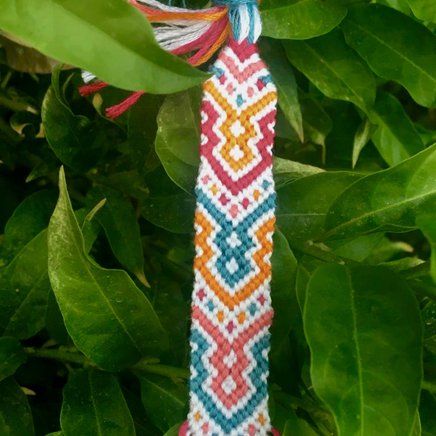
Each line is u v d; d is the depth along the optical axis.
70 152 0.65
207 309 0.50
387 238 0.92
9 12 0.41
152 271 0.75
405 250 0.88
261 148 0.51
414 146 0.76
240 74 0.50
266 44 0.67
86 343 0.55
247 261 0.50
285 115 0.67
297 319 0.64
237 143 0.50
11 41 0.65
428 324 0.60
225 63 0.49
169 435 0.52
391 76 0.68
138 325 0.56
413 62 0.67
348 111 0.81
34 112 0.71
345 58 0.69
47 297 0.60
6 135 0.73
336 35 0.69
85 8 0.41
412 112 0.93
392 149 0.76
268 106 0.50
